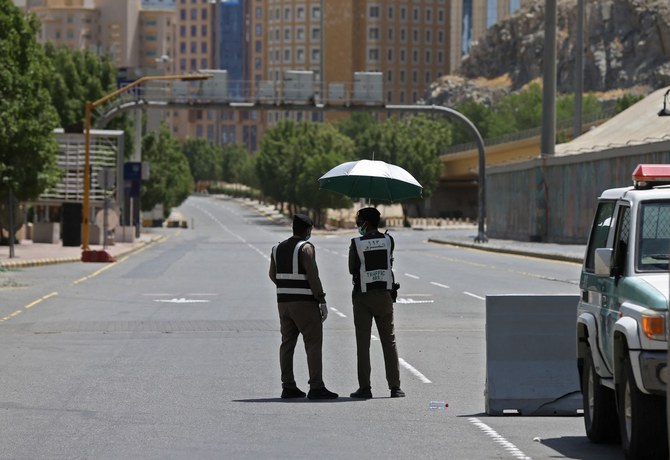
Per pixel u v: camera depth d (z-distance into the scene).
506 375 18.05
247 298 43.53
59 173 79.38
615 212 14.91
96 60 154.12
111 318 35.38
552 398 17.95
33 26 72.88
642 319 12.92
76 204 92.00
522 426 16.92
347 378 22.62
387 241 19.98
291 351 19.94
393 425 16.98
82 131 150.00
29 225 109.25
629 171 87.56
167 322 34.12
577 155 100.50
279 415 17.91
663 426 12.99
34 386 21.16
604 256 14.12
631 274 14.02
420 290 47.88
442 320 34.94
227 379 22.28
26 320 34.69
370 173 19.86
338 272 62.00
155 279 55.28
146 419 17.45
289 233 158.62
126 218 120.00
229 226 199.38
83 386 21.20
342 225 193.75
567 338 18.14
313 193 197.75
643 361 12.78
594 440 15.42
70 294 45.19
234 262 74.44
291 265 19.67
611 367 14.35
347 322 34.28
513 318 18.14
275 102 108.06
